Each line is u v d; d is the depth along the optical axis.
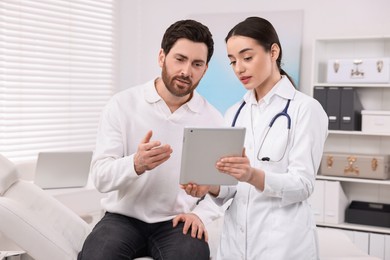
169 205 2.16
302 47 4.57
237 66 1.91
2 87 4.21
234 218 2.02
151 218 2.12
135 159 1.91
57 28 4.64
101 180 2.00
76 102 4.85
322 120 1.94
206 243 2.06
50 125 4.61
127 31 5.29
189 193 1.92
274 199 1.93
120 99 2.16
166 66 2.05
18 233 2.11
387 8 4.27
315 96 4.20
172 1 5.14
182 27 2.02
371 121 4.04
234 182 1.89
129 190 2.11
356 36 4.09
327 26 4.48
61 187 3.62
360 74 4.07
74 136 4.83
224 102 4.82
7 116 4.25
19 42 4.32
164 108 2.16
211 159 1.81
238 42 1.90
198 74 2.06
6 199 2.26
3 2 4.17
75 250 2.27
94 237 2.01
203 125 2.22
